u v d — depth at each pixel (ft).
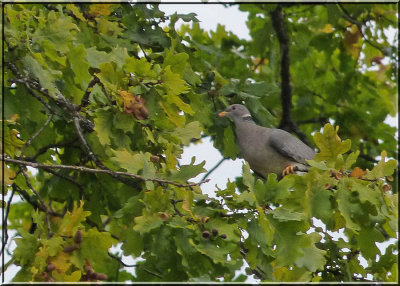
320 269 31.86
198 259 30.50
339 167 31.73
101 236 30.07
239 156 49.65
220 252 29.91
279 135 47.83
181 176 32.45
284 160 47.83
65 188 44.09
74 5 38.29
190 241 29.71
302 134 61.77
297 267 30.71
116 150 34.01
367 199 30.96
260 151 47.78
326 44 61.00
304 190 31.58
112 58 36.29
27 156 41.11
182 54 34.78
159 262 30.81
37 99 35.76
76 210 30.22
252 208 31.19
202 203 31.71
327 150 31.91
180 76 33.55
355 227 30.96
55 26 34.71
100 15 40.16
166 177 32.37
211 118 44.24
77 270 30.63
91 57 35.94
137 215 31.71
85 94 34.65
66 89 37.32
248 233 30.94
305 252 31.19
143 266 34.32
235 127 47.88
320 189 31.48
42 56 35.68
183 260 29.89
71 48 35.14
